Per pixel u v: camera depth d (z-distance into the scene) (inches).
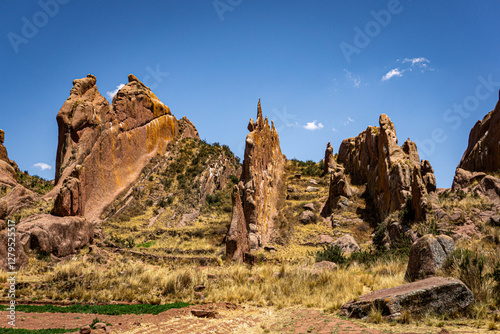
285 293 715.4
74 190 1254.9
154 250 1448.1
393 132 1897.1
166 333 461.7
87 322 536.1
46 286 777.6
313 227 1818.4
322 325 436.8
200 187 2257.6
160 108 2657.5
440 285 425.1
